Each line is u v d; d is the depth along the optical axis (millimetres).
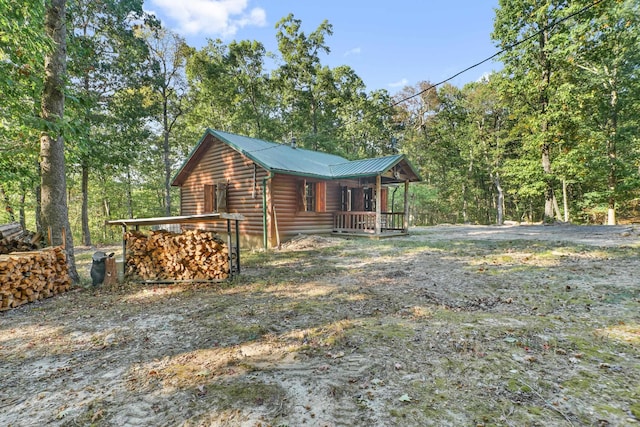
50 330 4547
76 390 2885
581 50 17281
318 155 18891
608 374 2711
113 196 28094
